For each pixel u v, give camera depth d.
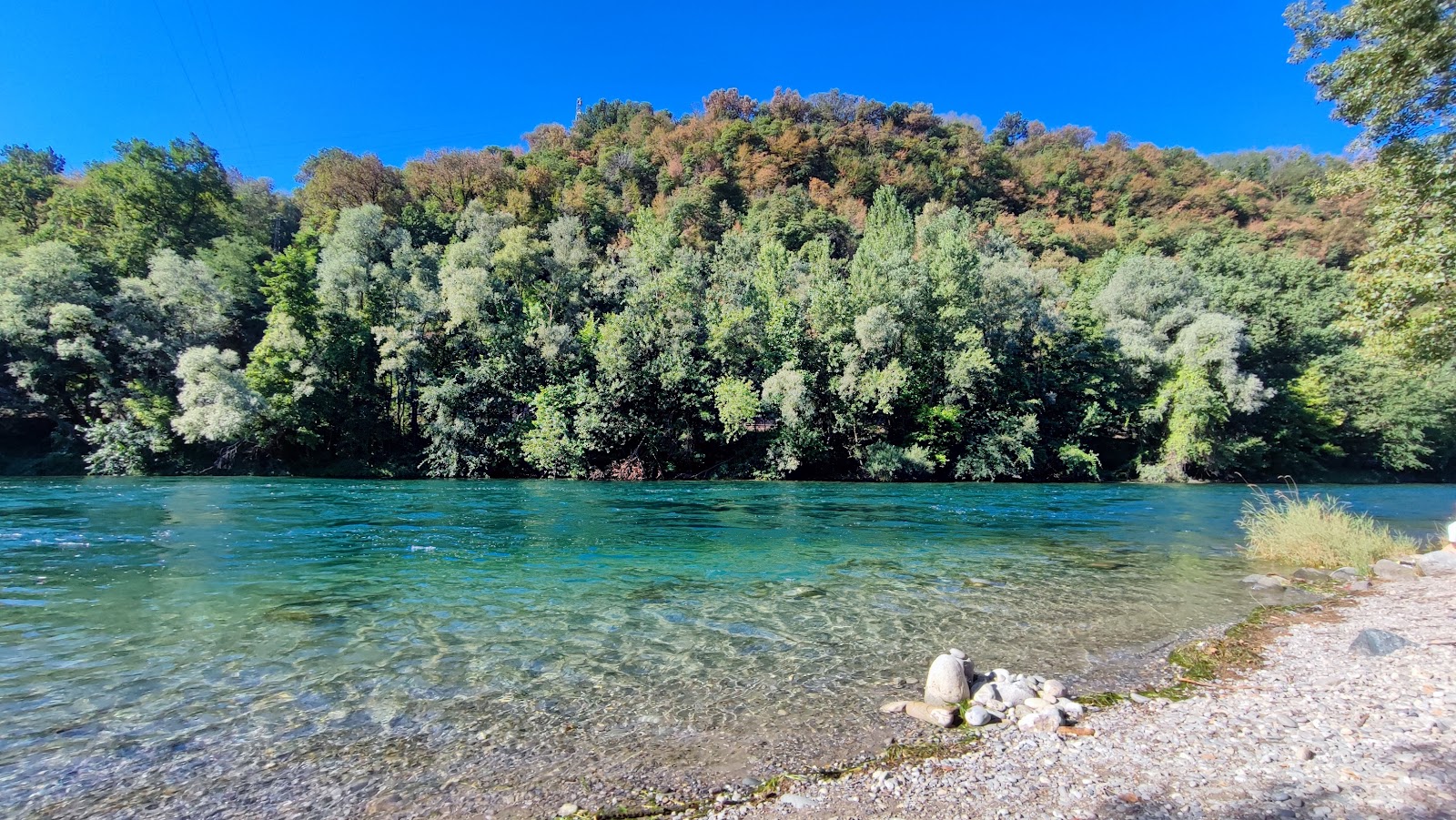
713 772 4.51
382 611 8.56
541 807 4.04
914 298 40.00
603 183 82.81
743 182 83.25
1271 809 3.78
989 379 39.03
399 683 6.12
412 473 36.53
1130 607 9.27
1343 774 4.17
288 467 35.25
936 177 90.12
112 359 33.88
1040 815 3.84
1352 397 45.38
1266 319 46.66
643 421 36.94
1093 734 5.06
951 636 7.83
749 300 43.28
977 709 5.38
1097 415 41.22
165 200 45.78
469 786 4.27
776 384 36.44
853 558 12.85
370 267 42.81
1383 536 13.56
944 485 33.50
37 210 47.34
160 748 4.74
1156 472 40.50
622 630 7.94
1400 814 3.63
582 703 5.73
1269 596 10.07
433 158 80.94
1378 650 6.98
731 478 37.69
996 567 12.09
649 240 52.25
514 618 8.38
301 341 35.03
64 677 6.07
